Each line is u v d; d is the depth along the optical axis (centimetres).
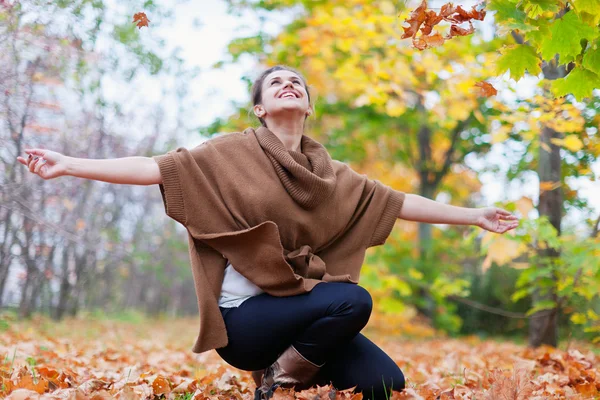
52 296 1111
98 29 515
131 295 1912
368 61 565
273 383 250
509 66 259
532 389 267
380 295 1021
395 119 1148
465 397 276
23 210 582
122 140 913
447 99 555
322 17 591
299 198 253
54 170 236
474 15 246
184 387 304
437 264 1181
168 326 1287
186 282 2062
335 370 255
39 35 468
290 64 832
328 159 272
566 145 482
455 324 1210
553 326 545
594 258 470
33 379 304
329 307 239
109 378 331
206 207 252
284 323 242
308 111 290
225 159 258
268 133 263
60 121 723
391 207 283
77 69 565
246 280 256
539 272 505
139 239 1405
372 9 593
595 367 408
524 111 477
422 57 511
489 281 1314
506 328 1293
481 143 1232
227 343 251
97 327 980
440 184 1384
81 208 908
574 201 596
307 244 261
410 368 455
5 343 489
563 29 241
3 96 483
